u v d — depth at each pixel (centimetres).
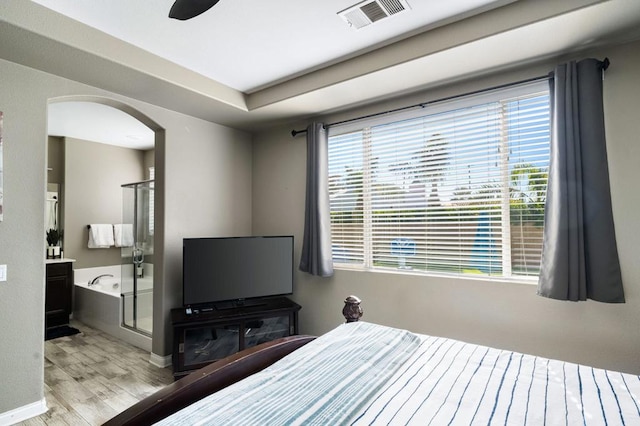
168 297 331
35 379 243
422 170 302
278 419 106
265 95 323
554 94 232
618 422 111
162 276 329
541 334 243
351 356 154
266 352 165
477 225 276
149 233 379
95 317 450
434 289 288
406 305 302
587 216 218
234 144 399
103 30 224
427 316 291
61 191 498
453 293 279
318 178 342
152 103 314
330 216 357
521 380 141
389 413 116
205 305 327
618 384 137
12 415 232
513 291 254
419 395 129
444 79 271
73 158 504
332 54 260
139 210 393
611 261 212
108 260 538
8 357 232
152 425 102
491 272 269
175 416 106
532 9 196
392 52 246
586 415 115
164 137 329
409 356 164
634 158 216
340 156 353
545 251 231
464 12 210
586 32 206
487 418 113
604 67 219
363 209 335
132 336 389
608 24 198
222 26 221
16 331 236
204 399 118
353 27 223
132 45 242
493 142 269
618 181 220
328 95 301
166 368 326
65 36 208
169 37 233
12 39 203
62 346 384
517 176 259
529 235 254
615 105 222
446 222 290
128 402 263
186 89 282
